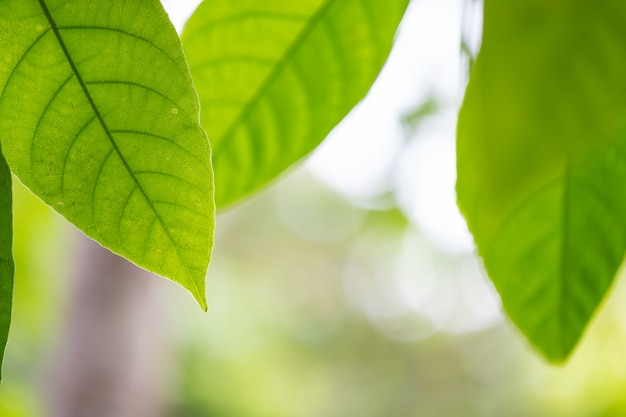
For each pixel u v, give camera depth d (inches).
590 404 73.9
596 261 18.9
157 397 55.5
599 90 12.0
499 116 11.9
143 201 15.7
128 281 54.4
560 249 18.9
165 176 15.6
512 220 18.6
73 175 15.6
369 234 175.6
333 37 18.5
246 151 19.8
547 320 19.5
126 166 15.6
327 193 176.4
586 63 12.1
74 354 53.3
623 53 12.1
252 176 20.0
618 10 12.1
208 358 131.3
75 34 15.2
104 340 53.3
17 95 15.4
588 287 19.2
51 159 15.6
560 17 12.1
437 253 151.8
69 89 15.4
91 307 53.5
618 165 17.9
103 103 15.4
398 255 169.3
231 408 133.5
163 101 15.4
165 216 15.7
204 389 130.2
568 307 19.4
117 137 15.5
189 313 126.6
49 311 62.4
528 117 11.9
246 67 18.9
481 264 19.1
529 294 19.4
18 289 62.3
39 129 15.5
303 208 181.0
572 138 11.9
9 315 15.1
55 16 15.1
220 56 18.8
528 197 18.4
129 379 53.7
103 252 54.3
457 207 16.7
